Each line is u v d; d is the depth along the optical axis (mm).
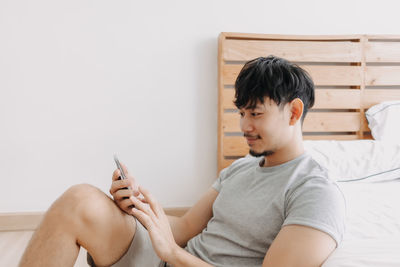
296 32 2213
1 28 2012
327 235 648
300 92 782
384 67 2139
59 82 2078
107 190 2162
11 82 2047
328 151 1699
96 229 732
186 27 2141
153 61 2135
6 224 2086
